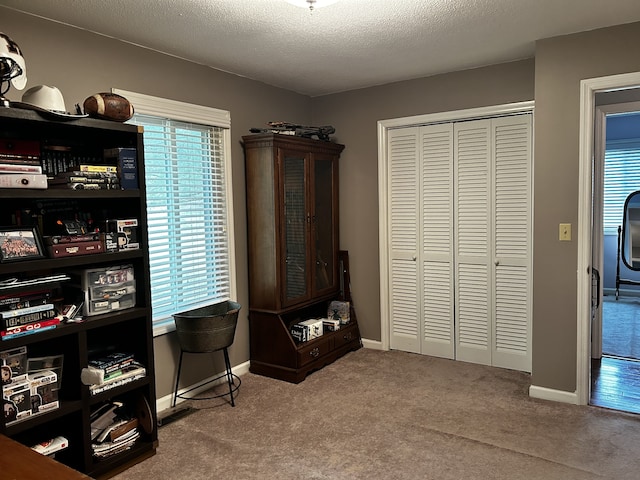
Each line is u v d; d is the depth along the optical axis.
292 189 3.73
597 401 3.12
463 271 3.88
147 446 2.54
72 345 2.31
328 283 4.19
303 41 2.92
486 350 3.82
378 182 4.19
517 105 3.50
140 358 2.60
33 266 2.09
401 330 4.24
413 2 2.38
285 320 4.01
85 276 2.36
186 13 2.46
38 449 2.16
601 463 2.38
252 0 2.30
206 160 3.47
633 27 2.75
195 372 3.40
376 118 4.14
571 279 3.03
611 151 6.45
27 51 2.43
